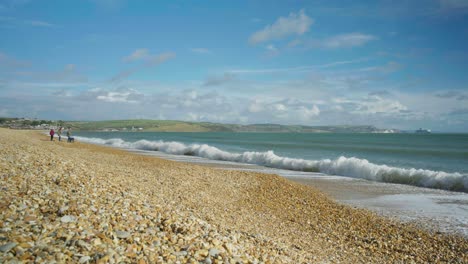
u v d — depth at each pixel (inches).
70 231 229.9
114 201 318.0
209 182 685.3
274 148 2149.4
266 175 817.5
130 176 577.3
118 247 219.9
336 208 571.2
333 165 1032.8
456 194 706.8
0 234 210.7
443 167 1172.5
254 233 375.9
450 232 450.3
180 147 1764.3
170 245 240.2
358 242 409.4
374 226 474.9
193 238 261.0
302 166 1118.4
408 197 674.2
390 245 401.7
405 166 1199.6
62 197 301.6
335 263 324.5
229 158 1418.6
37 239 212.1
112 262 197.2
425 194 707.4
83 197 309.6
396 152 1790.1
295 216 510.0
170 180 639.1
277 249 310.5
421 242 413.4
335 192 720.3
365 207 585.3
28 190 310.5
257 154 1316.4
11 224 229.6
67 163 505.0
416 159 1435.8
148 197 399.9
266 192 652.1
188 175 740.0
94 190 345.7
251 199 591.2
